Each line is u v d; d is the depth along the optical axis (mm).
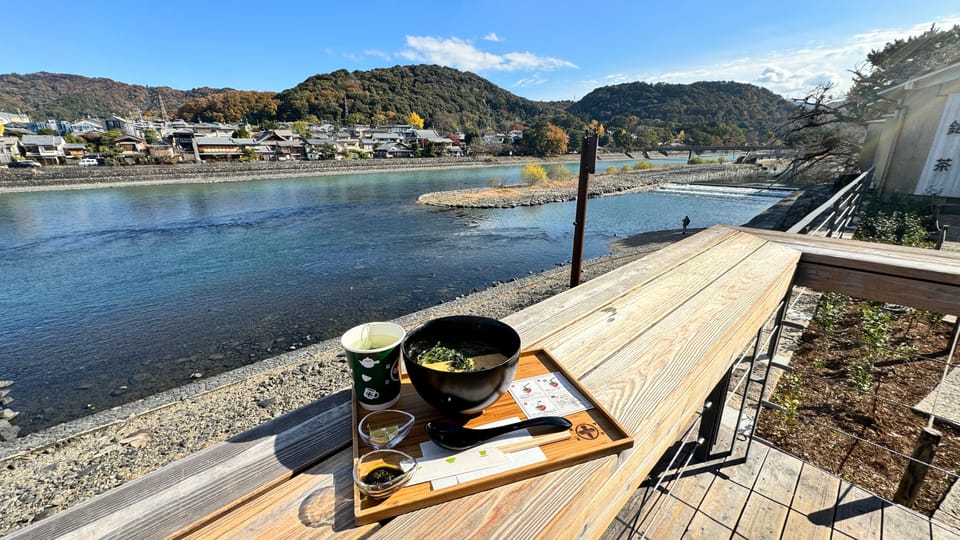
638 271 1606
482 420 735
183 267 12281
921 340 3223
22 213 21078
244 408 5082
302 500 585
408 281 11008
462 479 601
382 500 562
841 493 1704
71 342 7691
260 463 647
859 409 2568
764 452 1931
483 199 25016
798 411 2592
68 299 9789
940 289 1404
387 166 48531
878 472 2102
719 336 1111
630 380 902
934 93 7867
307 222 19031
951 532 1522
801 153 13328
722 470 1833
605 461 656
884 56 12305
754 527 1572
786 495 1702
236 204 24141
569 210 21891
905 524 1562
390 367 736
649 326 1166
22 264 12625
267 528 544
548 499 586
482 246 14656
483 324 859
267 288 10516
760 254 1812
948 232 5785
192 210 22094
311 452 674
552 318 1210
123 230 17344
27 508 3709
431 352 794
